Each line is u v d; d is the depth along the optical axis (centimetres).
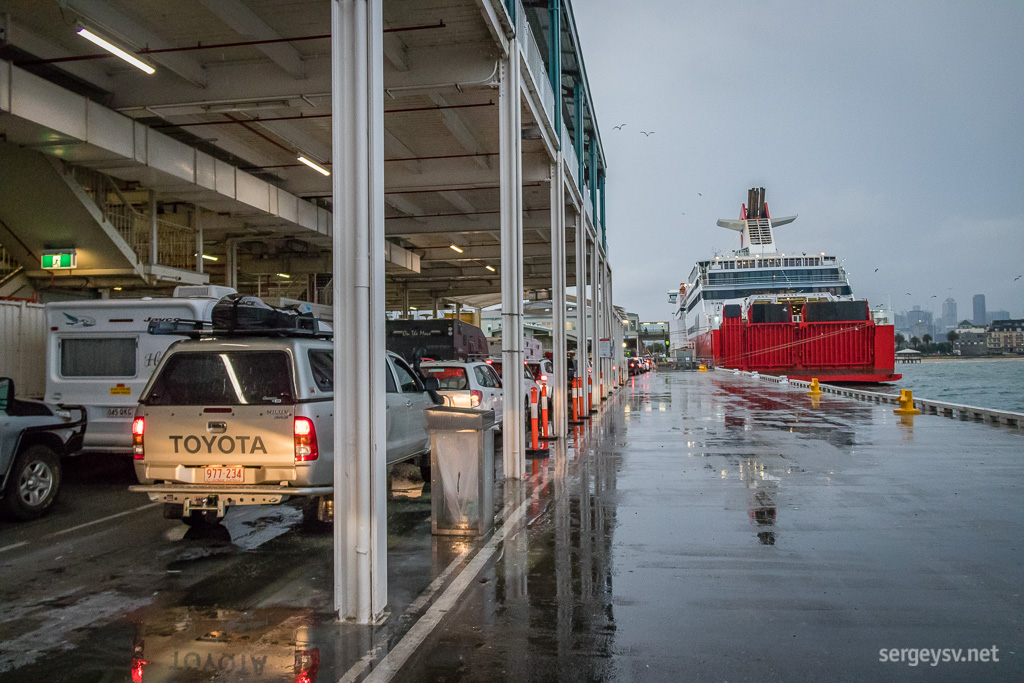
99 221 1415
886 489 914
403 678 379
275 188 1661
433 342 1878
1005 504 820
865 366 5000
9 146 1191
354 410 469
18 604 504
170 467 636
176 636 443
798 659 401
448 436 696
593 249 2411
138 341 992
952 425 1766
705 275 7619
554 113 1445
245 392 640
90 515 805
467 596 511
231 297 696
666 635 437
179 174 1312
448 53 1042
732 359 5953
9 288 1530
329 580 558
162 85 1115
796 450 1298
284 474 621
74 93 1067
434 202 1928
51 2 908
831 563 589
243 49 1034
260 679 380
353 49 480
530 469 1100
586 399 1988
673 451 1293
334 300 475
